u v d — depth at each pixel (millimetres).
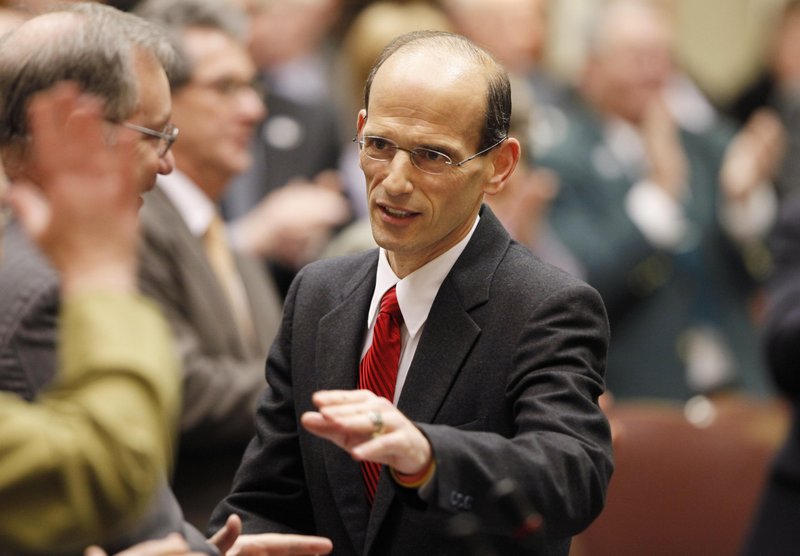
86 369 5758
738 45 25875
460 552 7566
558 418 7172
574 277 7836
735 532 13406
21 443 5590
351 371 8031
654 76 18625
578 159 17703
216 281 11477
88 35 6586
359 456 6250
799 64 23125
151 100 7508
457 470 6551
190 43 11875
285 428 8312
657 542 13312
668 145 18734
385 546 7695
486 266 7902
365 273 8328
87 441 5621
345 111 17656
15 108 6453
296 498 8281
